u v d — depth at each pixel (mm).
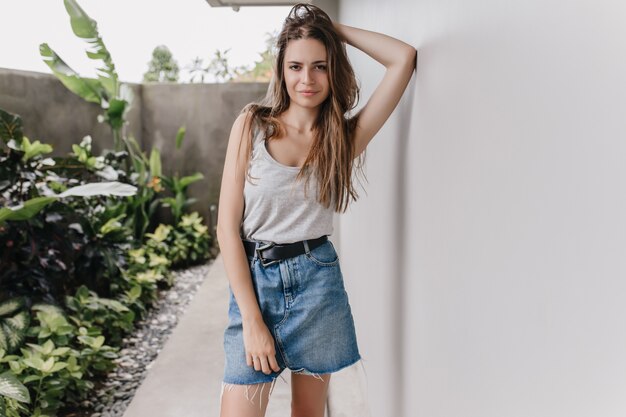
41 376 2576
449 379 1044
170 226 5777
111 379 3197
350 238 2988
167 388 2828
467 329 926
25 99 4664
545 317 623
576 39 537
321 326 1449
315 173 1427
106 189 3195
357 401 2477
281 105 1483
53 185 3725
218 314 3928
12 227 3172
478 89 851
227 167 1448
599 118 497
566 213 565
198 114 6094
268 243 1429
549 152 603
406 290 1455
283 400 2621
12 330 2805
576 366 553
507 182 734
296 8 1436
